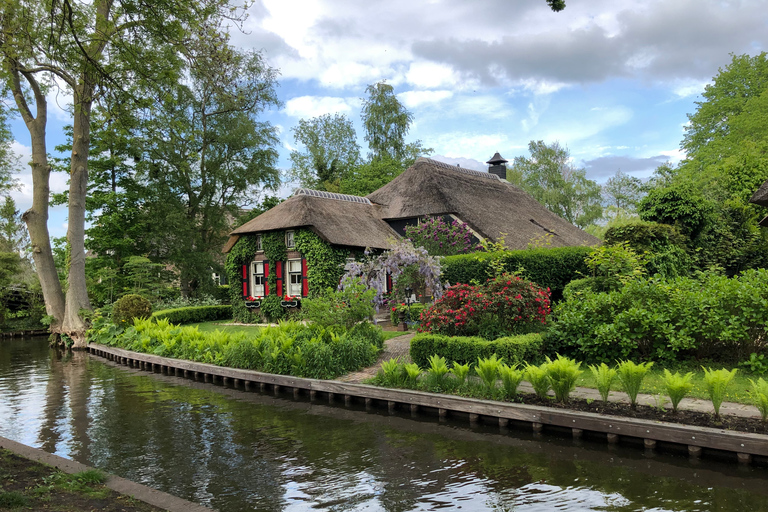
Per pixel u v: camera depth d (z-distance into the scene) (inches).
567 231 1031.0
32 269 1424.7
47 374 561.9
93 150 1041.5
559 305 422.6
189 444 285.0
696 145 1438.2
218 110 1190.9
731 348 350.3
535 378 300.0
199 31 374.6
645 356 370.3
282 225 791.7
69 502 170.1
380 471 233.3
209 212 1255.5
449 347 383.9
